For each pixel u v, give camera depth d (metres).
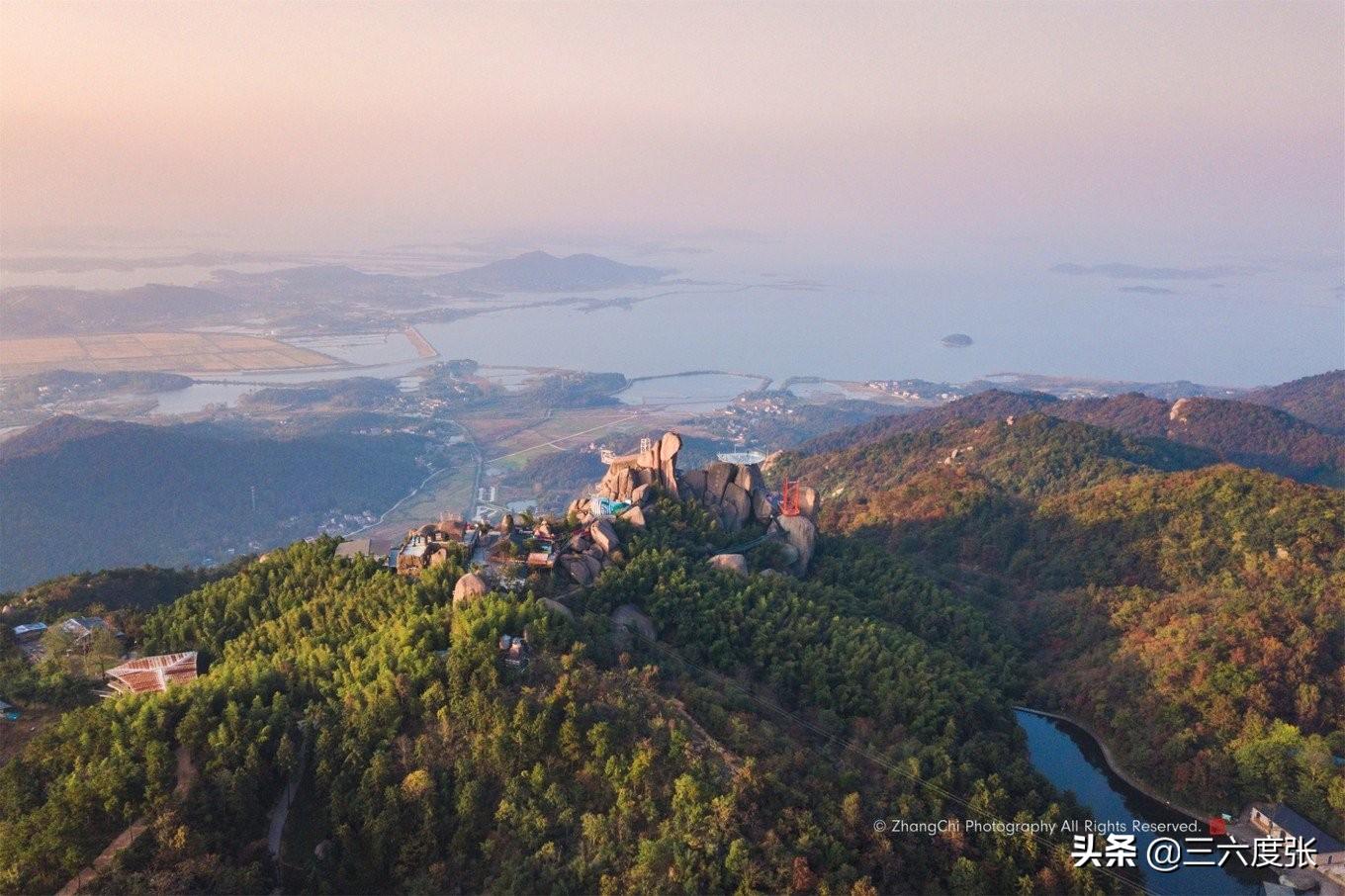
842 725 98.81
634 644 104.12
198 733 80.25
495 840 74.25
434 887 71.31
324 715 84.69
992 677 126.31
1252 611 124.06
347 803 76.75
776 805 78.56
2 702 92.25
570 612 104.06
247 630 109.38
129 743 79.19
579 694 85.31
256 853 73.88
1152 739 109.81
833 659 109.62
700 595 115.94
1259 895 88.81
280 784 80.00
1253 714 106.94
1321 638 118.12
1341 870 88.81
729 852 72.19
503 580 109.19
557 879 70.88
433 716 84.06
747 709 95.12
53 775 76.88
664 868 71.50
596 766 79.31
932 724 100.62
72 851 68.81
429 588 107.00
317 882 72.50
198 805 74.56
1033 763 110.69
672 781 78.38
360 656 94.88
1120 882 84.31
